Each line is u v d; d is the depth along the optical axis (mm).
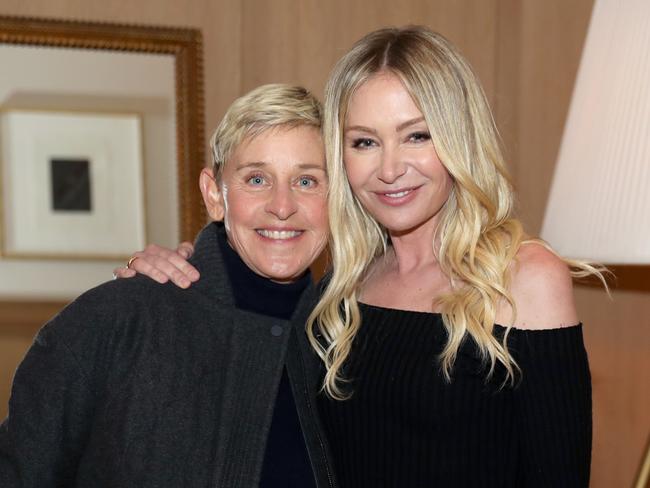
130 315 1779
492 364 1793
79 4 3324
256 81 3500
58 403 1698
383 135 1867
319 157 1888
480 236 1932
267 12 3510
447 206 1971
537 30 3664
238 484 1750
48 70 3283
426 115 1844
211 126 3453
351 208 2043
